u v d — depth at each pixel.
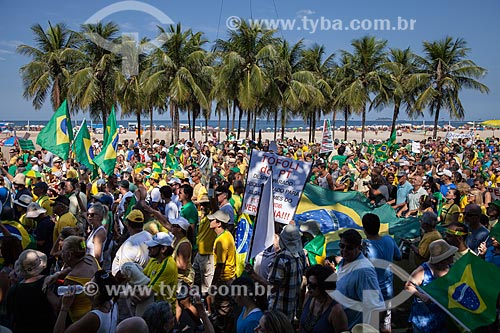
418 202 10.45
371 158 20.80
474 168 16.64
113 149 10.71
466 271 4.64
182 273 6.23
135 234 6.06
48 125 10.25
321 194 9.48
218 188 7.64
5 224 6.64
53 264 6.78
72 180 8.88
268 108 37.12
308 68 43.75
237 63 30.98
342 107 44.84
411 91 40.31
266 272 5.91
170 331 4.14
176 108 33.78
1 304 5.01
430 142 32.06
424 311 4.84
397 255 5.73
